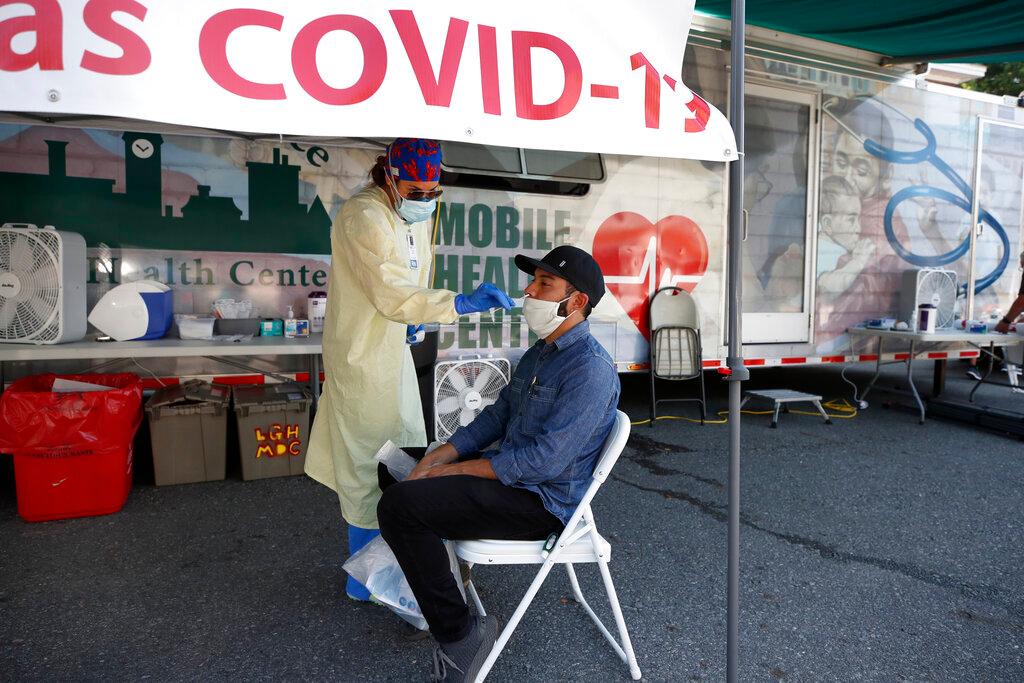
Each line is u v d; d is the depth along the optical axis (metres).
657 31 2.01
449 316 2.09
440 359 4.88
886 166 6.47
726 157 2.01
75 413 3.42
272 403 4.09
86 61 1.47
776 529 3.58
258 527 3.46
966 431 5.68
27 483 3.40
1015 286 7.46
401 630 2.56
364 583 2.37
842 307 6.38
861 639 2.57
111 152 4.09
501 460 2.04
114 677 2.23
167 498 3.82
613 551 3.29
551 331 2.15
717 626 2.64
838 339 6.39
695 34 5.38
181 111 1.54
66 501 3.47
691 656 2.44
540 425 2.13
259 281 4.48
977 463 4.79
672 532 3.52
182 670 2.28
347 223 2.27
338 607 2.72
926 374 8.52
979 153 6.98
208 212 4.32
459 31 1.79
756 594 2.90
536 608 2.75
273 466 4.15
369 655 2.40
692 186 5.61
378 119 1.70
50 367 4.20
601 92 1.93
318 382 4.38
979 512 3.88
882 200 6.48
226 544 3.26
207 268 4.35
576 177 5.19
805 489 4.19
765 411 6.27
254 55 1.60
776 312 6.10
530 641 2.51
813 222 6.13
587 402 2.06
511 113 1.83
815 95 6.04
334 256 2.39
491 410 2.43
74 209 4.05
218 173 4.32
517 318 5.09
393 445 2.41
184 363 4.43
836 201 6.25
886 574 3.10
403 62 1.72
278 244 4.49
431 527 2.03
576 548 2.15
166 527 3.43
